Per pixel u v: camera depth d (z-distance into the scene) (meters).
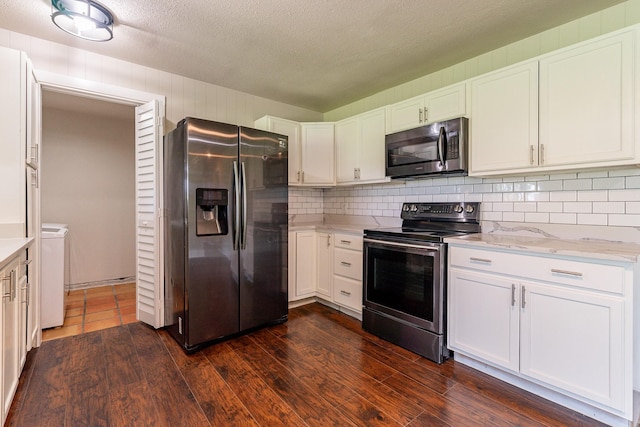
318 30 2.22
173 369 2.07
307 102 3.73
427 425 1.56
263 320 2.72
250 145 2.59
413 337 2.32
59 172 4.02
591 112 1.76
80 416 1.61
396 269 2.46
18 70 2.03
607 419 1.58
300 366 2.12
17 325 1.77
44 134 3.92
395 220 3.20
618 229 1.90
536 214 2.24
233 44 2.42
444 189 2.79
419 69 2.84
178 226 2.43
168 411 1.66
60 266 2.75
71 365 2.10
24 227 2.08
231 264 2.50
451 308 2.15
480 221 2.53
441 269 2.17
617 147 1.68
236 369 2.08
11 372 1.65
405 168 2.65
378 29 2.21
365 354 2.30
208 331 2.38
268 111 3.61
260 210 2.67
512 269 1.85
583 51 1.79
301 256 3.30
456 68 2.74
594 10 1.99
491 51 2.51
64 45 2.43
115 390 1.83
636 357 1.77
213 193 2.40
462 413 1.65
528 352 1.79
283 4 1.93
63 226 3.49
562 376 1.67
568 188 2.10
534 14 2.03
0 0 1.88
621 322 1.49
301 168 3.46
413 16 2.05
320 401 1.75
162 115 2.81
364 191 3.53
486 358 1.97
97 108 3.91
